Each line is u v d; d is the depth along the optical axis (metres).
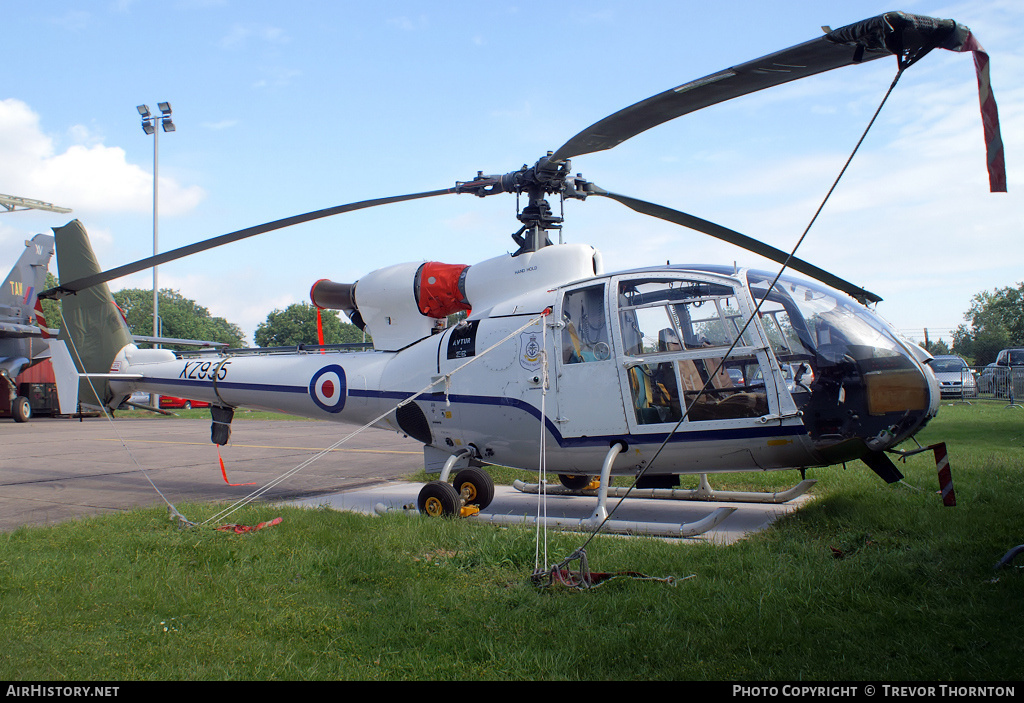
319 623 4.01
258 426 24.22
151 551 5.52
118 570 5.03
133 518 6.97
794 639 3.55
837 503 6.75
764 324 6.18
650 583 4.45
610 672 3.31
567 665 3.38
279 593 4.55
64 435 20.19
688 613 3.90
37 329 28.11
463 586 4.64
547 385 6.95
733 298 6.26
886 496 6.99
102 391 11.04
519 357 7.15
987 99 3.80
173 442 17.73
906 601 4.00
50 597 4.44
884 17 3.60
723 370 6.29
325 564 5.05
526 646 3.61
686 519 7.35
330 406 8.71
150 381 10.46
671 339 6.45
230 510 7.06
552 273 7.29
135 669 3.46
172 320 98.50
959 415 17.14
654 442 6.48
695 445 6.36
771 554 5.00
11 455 14.64
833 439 5.96
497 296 7.65
